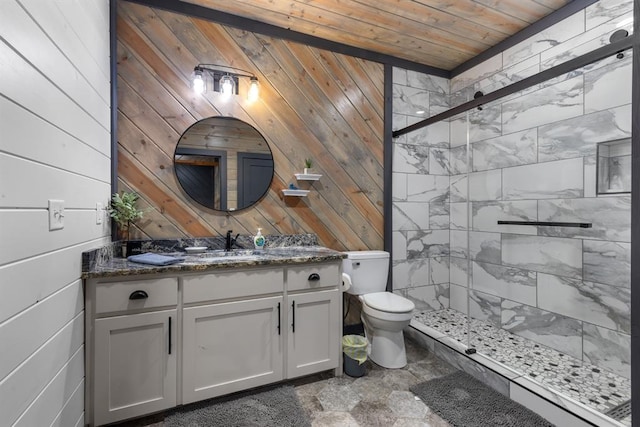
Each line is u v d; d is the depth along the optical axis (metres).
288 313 1.91
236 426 1.59
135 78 2.09
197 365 1.69
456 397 1.85
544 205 2.41
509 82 2.69
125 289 1.53
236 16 2.35
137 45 2.10
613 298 2.01
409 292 3.05
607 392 1.77
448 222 3.24
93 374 1.48
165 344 1.62
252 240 2.36
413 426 1.62
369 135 2.85
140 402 1.57
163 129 2.16
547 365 2.10
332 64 2.71
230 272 1.75
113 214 1.90
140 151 2.10
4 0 0.83
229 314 1.76
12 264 0.86
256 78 2.38
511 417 1.67
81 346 1.43
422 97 3.11
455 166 3.19
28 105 0.96
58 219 1.17
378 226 2.88
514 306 2.63
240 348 1.79
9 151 0.85
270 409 1.72
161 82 2.16
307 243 2.56
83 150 1.46
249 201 2.40
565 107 2.27
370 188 2.85
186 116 2.22
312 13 2.34
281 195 2.51
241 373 1.79
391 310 2.14
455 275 3.20
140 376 1.57
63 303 1.22
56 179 1.16
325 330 2.02
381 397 1.86
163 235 2.16
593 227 2.12
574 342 2.21
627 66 1.91
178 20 2.20
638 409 1.41
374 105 2.88
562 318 2.29
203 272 1.69
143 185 2.11
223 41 2.32
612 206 2.02
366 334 2.46
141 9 2.11
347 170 2.75
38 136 1.02
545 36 2.42
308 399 1.84
